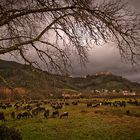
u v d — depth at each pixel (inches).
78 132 1238.9
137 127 1402.6
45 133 1195.3
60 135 1165.7
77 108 2696.9
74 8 219.6
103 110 2396.7
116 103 3102.9
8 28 242.1
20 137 490.9
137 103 3171.8
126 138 1154.7
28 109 2396.7
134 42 215.0
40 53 246.7
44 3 221.8
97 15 215.8
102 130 1296.8
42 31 236.2
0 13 217.8
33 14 237.1
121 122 1590.8
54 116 1894.7
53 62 247.6
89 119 1707.7
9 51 231.0
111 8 214.2
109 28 217.0
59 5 223.6
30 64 240.8
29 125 1419.8
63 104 3324.3
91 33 227.5
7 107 2694.4
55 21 234.5
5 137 449.4
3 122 1540.4
